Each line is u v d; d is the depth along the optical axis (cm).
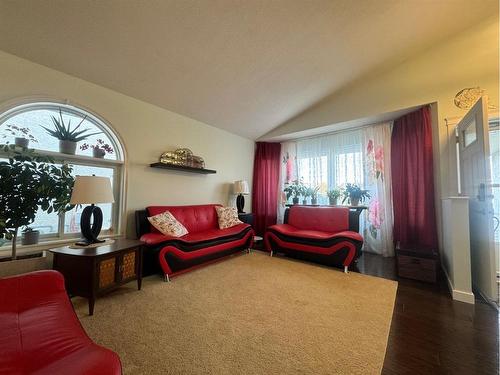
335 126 422
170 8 207
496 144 297
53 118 254
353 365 137
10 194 198
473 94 295
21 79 230
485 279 224
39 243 240
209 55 269
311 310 201
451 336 167
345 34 275
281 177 526
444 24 285
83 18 202
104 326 173
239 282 263
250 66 300
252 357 142
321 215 385
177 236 298
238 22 233
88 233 229
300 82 352
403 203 356
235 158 499
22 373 78
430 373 132
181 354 144
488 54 288
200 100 358
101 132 304
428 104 329
